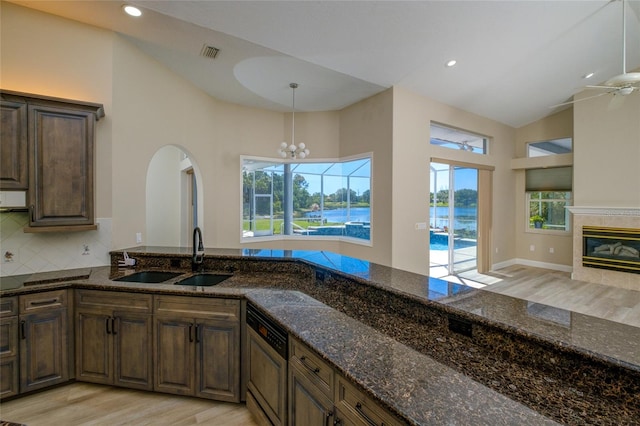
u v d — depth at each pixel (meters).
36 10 2.68
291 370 1.50
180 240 5.96
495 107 5.74
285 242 5.87
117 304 2.19
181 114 4.15
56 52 2.77
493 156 6.38
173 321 2.10
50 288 2.18
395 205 4.52
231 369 2.04
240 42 3.30
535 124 6.66
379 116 4.73
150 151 3.60
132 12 2.73
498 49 3.89
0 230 2.52
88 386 2.27
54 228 2.45
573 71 4.69
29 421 1.92
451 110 5.40
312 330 1.44
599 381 0.94
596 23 3.65
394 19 3.10
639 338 1.06
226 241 5.14
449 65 4.11
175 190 5.98
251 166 5.57
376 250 4.76
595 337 1.07
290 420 1.51
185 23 2.94
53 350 2.19
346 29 3.19
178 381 2.11
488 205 6.24
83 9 2.69
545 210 6.66
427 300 1.50
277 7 2.78
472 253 6.41
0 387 2.03
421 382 1.01
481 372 1.08
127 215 3.25
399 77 4.29
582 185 5.33
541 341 1.08
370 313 1.68
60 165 2.47
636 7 3.36
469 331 1.33
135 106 3.37
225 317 2.04
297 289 2.15
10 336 2.05
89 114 2.59
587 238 5.30
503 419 0.82
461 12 3.11
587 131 5.27
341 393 1.15
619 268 4.96
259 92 4.75
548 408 0.87
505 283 5.34
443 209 6.10
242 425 1.91
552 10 3.30
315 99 5.05
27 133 2.34
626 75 2.68
